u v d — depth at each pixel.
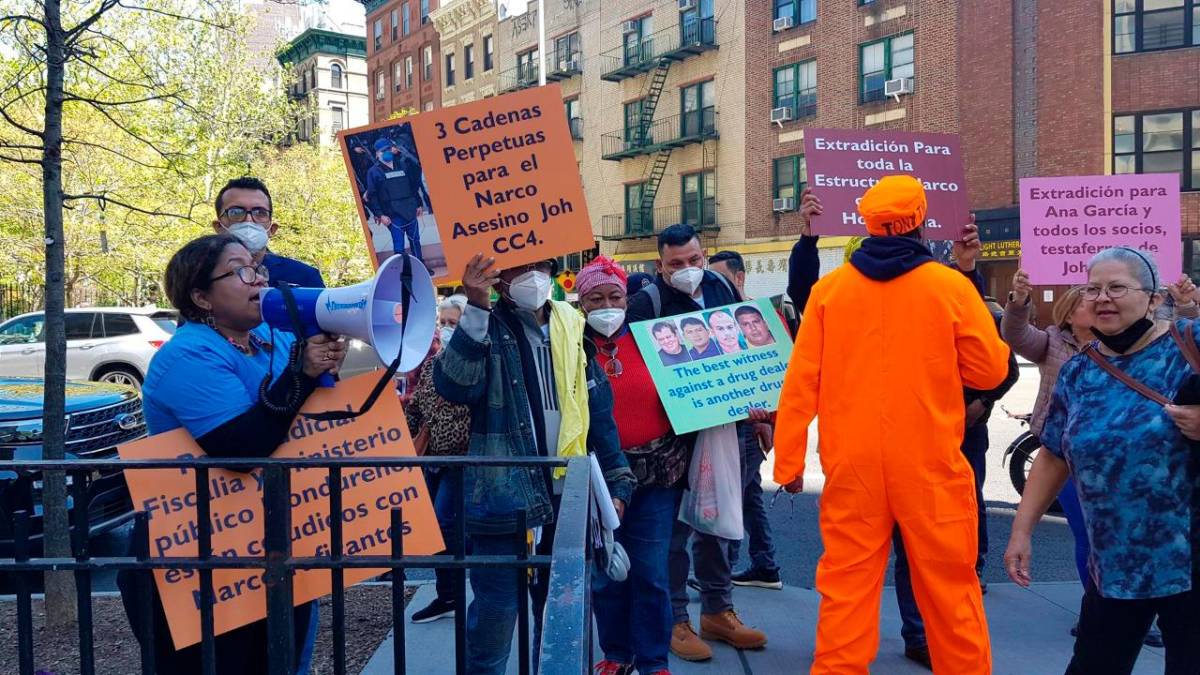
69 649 4.10
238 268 2.24
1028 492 3.05
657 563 3.53
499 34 38.16
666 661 3.52
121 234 19.69
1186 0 20.73
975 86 23.06
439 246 2.91
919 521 3.05
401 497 2.24
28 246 19.00
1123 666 2.80
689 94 30.42
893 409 3.08
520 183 2.88
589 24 33.75
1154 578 2.63
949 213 4.31
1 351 15.02
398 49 45.22
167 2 6.63
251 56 14.75
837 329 3.21
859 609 3.12
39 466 1.99
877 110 25.00
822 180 4.23
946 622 3.06
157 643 2.28
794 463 3.32
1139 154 21.47
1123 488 2.67
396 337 2.22
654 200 31.70
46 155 4.49
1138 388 2.70
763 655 4.09
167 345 2.21
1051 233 4.61
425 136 2.88
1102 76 21.39
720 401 3.72
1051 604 4.79
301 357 2.12
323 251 27.25
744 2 28.05
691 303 4.07
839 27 25.61
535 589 2.42
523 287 2.94
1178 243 4.53
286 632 2.02
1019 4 22.36
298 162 27.27
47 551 4.45
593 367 3.25
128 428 6.50
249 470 2.08
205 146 10.83
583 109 34.41
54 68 4.52
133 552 2.21
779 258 27.48
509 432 2.92
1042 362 4.22
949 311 3.06
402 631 2.08
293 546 2.18
